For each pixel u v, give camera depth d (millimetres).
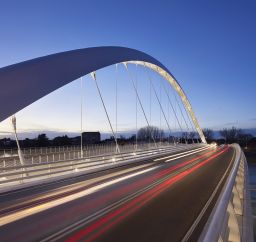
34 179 19703
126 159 34625
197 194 14914
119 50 31906
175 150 61156
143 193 15359
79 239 8141
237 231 6965
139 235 8430
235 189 9953
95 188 17125
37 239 8227
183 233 8602
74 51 23406
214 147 88625
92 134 64375
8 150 32469
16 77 16219
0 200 14078
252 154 109312
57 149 40406
